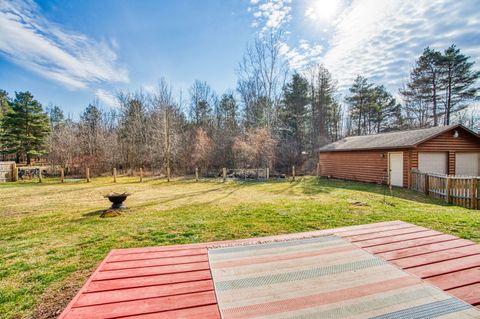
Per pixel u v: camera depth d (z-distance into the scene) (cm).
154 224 490
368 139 1396
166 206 687
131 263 251
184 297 187
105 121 2645
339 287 199
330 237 318
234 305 177
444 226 430
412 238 310
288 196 842
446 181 728
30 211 650
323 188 1050
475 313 166
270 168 1672
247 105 2086
